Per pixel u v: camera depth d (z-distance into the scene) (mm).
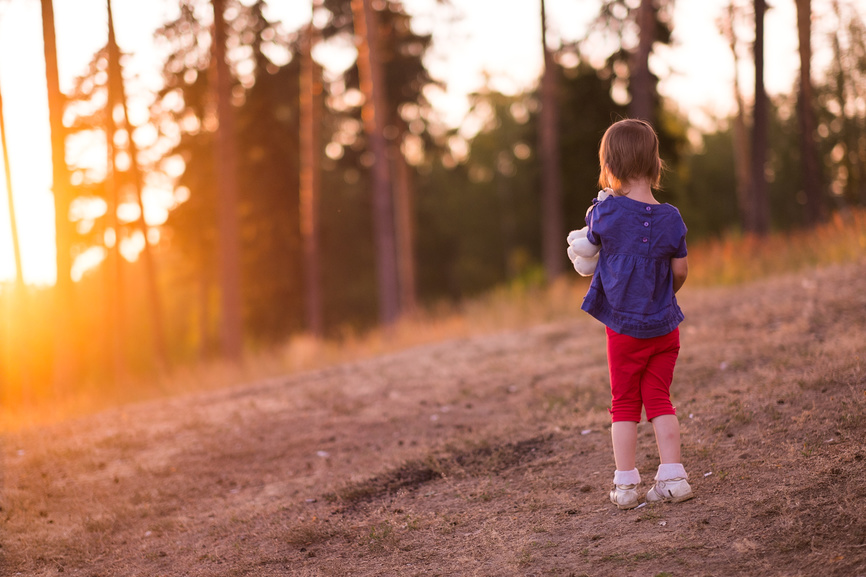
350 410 6012
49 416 7727
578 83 24516
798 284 7695
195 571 3191
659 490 2988
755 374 4676
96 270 28391
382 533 3279
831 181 21547
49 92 10094
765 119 14188
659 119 22906
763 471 3086
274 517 3793
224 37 13797
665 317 2857
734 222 43781
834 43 19656
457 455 4375
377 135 17250
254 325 24500
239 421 5945
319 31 18281
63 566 3434
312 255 20875
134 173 16406
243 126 22016
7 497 4402
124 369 17250
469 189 43281
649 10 15750
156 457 5145
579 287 12695
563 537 2895
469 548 2965
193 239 22844
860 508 2564
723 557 2459
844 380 3936
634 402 3020
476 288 42406
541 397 5430
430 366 7570
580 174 24922
